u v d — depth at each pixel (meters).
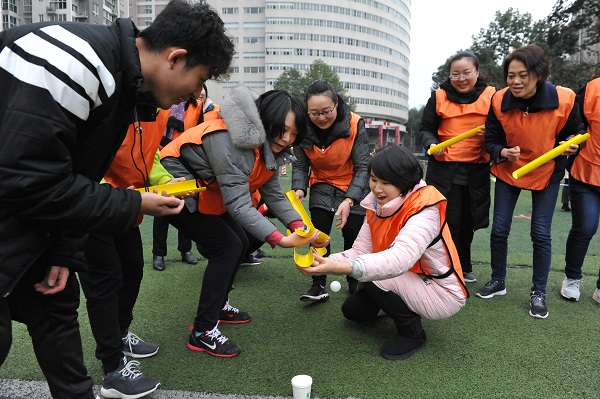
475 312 3.06
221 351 2.40
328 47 69.69
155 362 2.34
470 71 3.37
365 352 2.47
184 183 1.82
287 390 2.07
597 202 3.16
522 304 3.22
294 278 3.81
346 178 3.30
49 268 1.39
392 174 2.25
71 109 1.20
